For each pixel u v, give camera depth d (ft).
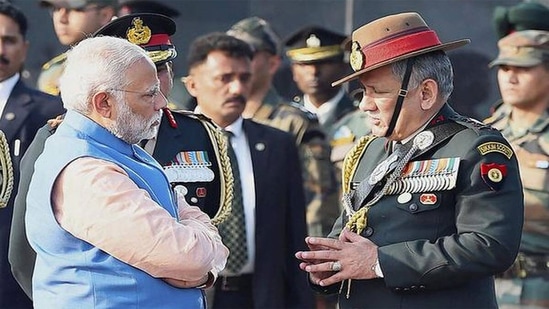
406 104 49.62
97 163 44.21
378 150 52.75
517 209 48.67
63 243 44.42
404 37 49.49
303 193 73.20
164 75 54.39
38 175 45.19
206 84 71.56
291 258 72.54
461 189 48.83
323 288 51.85
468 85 94.63
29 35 93.40
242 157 71.67
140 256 43.65
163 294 44.68
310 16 98.17
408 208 49.55
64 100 45.21
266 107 86.63
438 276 48.42
